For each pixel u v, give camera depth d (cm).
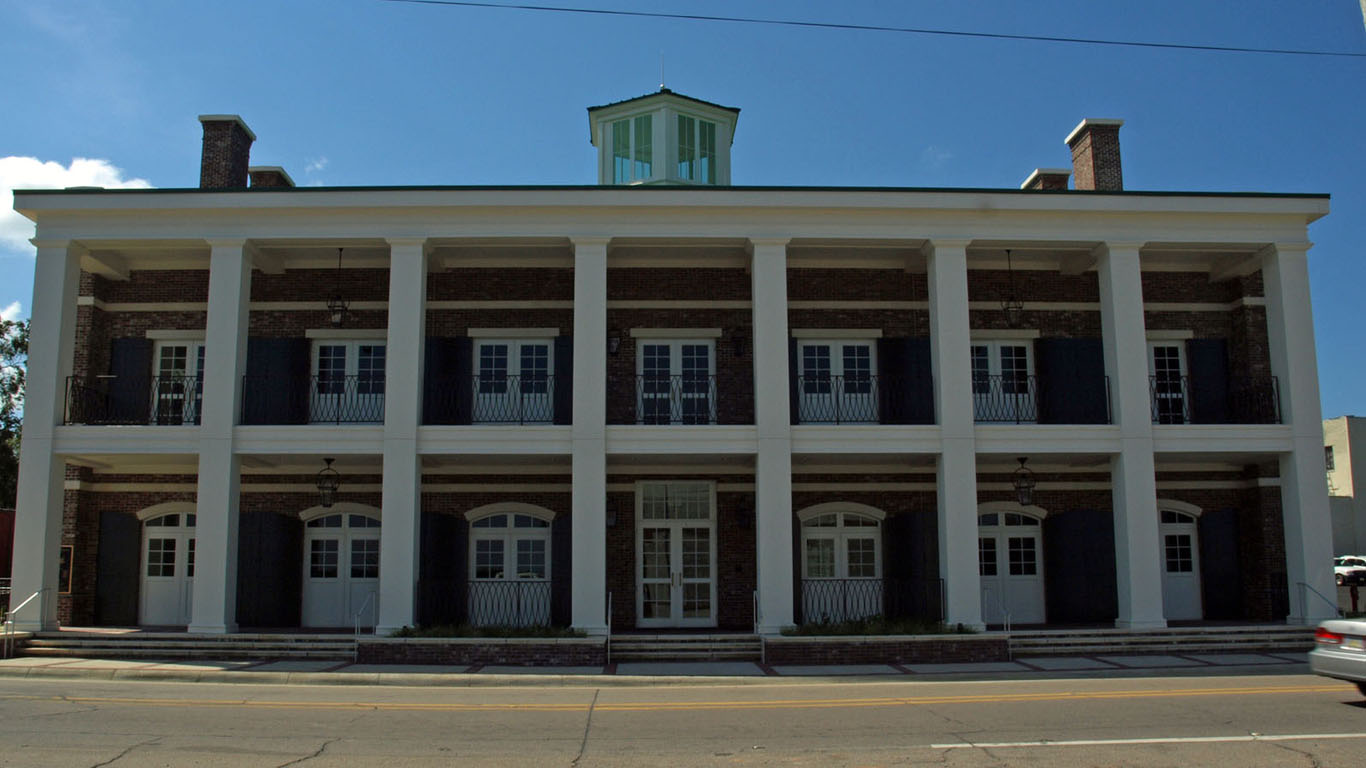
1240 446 1858
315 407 2011
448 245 1902
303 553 2023
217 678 1508
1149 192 1875
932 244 1870
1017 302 2053
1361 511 4672
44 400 1788
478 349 2044
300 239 1841
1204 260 2084
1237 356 2080
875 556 2073
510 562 2025
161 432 1792
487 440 1798
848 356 2070
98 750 886
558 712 1146
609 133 2486
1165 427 1858
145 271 2062
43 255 1822
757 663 1694
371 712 1139
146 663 1620
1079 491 2088
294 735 977
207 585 1742
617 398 2030
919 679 1492
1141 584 1800
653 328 2052
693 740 955
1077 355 2017
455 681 1462
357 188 1822
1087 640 1759
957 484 1802
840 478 2069
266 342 1991
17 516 1756
